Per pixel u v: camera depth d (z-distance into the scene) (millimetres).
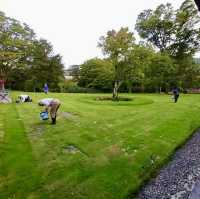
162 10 52031
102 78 34750
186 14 50406
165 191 7023
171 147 10719
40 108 19016
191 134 13148
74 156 8859
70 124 13781
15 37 35531
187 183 7504
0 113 16609
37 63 51000
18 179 6973
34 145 9859
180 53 53344
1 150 9062
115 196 6535
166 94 42531
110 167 8156
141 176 7836
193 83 53938
